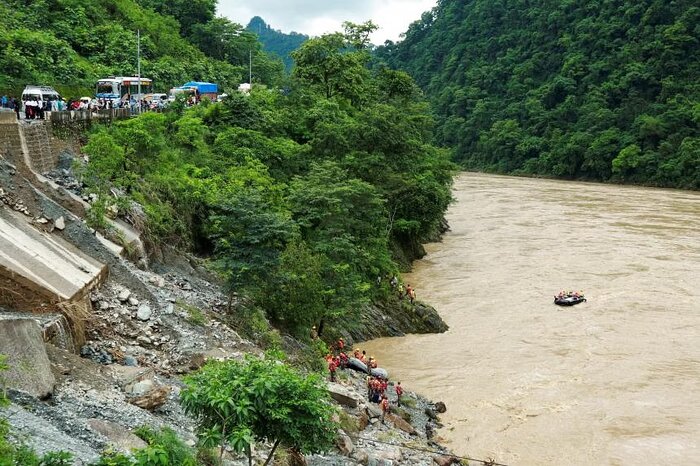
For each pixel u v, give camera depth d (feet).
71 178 96.27
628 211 268.21
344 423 73.51
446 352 115.34
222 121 161.89
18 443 36.73
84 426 44.27
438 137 568.41
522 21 591.78
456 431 85.92
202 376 43.06
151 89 196.95
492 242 209.46
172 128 143.95
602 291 149.28
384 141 173.78
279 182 150.00
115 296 71.41
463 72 602.44
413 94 267.39
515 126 496.23
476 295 149.48
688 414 88.99
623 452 79.51
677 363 106.73
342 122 183.62
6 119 84.33
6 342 46.55
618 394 95.50
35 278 60.49
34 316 57.62
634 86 443.73
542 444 81.87
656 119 396.37
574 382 100.17
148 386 53.78
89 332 63.10
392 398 92.32
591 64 484.33
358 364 102.47
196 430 45.34
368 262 133.49
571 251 191.52
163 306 75.87
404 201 181.47
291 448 52.01
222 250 98.58
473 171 511.40
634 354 110.93
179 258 100.27
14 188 75.46
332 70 219.20
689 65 430.61
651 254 184.85
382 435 77.36
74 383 51.01
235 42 324.39
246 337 85.05
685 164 365.61
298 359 88.33
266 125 169.07
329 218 126.21
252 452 52.70
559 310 136.46
